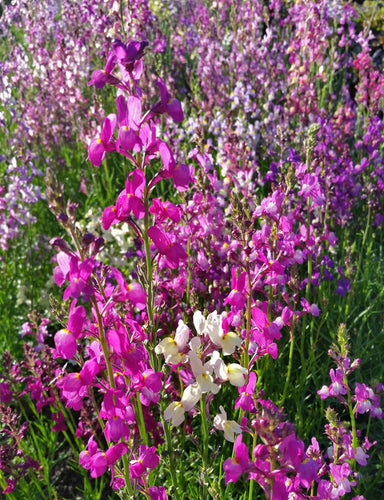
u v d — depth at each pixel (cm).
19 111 65
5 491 31
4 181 58
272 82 68
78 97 70
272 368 38
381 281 50
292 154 46
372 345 43
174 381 34
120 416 21
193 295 33
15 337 48
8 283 52
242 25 76
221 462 31
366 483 33
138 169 22
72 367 45
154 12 104
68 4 81
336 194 51
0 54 90
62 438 40
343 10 75
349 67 86
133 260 43
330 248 44
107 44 68
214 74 74
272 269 26
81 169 64
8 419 32
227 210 41
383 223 59
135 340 23
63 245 19
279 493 18
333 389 27
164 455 27
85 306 46
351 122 63
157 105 21
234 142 52
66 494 36
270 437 17
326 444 36
